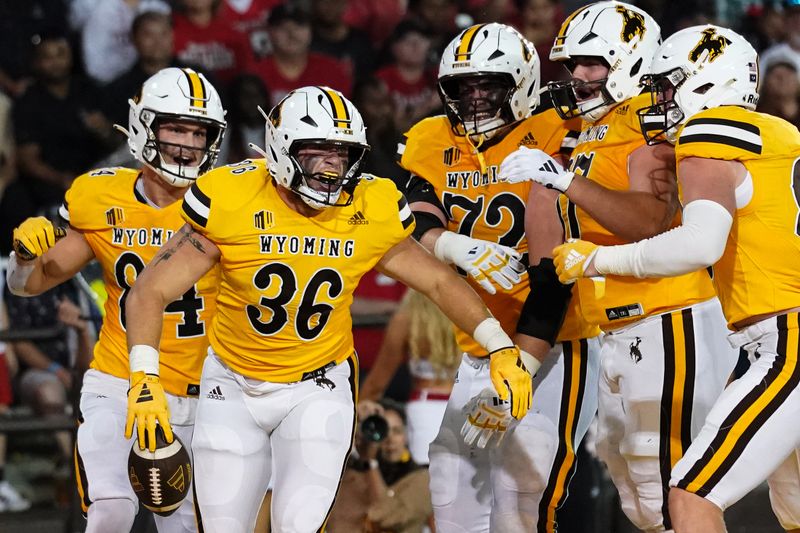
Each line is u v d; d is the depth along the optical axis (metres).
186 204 14.07
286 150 13.66
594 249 14.00
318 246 14.05
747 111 13.78
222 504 14.24
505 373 14.14
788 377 13.34
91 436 15.88
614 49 15.46
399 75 31.08
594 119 15.84
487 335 14.37
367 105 28.55
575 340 16.67
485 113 16.23
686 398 15.11
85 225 16.22
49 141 28.50
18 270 16.55
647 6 32.66
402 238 14.44
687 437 15.16
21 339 21.89
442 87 16.42
